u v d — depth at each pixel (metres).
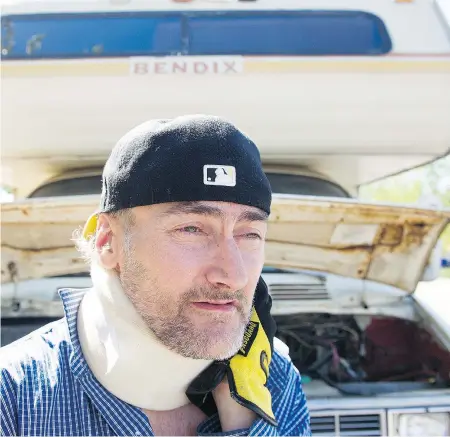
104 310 1.14
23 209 2.12
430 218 2.20
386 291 2.44
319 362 2.39
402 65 3.06
